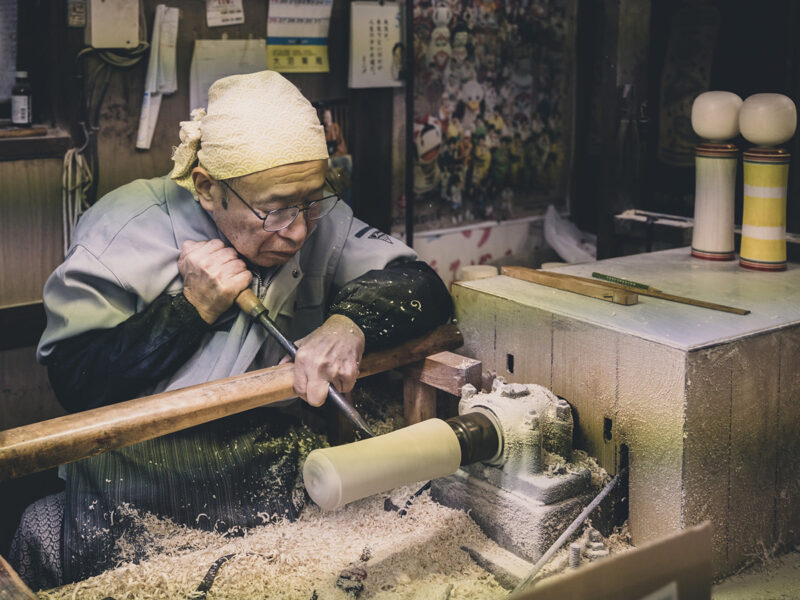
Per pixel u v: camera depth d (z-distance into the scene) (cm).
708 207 214
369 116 336
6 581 122
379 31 328
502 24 408
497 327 186
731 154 210
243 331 177
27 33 274
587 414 169
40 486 277
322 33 314
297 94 168
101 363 171
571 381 171
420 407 188
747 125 201
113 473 171
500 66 412
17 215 265
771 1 262
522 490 157
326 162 169
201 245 174
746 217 206
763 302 179
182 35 282
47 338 175
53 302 176
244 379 162
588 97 442
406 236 364
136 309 178
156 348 170
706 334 156
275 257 173
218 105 164
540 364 178
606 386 164
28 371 278
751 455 163
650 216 262
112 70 273
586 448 170
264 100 163
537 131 436
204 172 168
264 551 160
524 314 179
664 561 102
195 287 171
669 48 295
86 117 271
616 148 263
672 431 152
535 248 449
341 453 134
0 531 264
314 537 165
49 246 273
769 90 267
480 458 157
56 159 269
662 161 307
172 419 151
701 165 213
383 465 136
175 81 284
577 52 441
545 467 160
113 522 166
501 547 159
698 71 288
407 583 149
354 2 318
